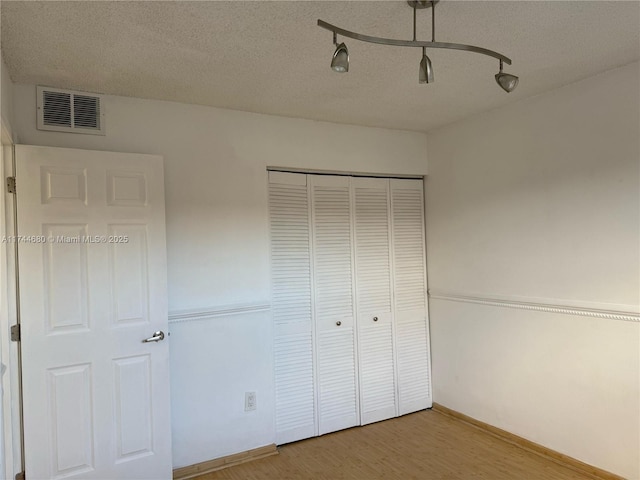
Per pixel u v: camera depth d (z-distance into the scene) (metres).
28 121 2.30
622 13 1.76
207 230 2.77
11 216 2.16
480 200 3.17
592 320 2.50
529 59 2.21
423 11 1.70
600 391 2.47
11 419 2.14
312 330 3.17
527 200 2.83
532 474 2.55
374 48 2.02
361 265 3.39
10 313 2.15
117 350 2.36
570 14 1.76
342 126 3.26
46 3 1.58
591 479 2.48
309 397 3.15
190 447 2.67
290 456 2.88
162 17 1.70
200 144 2.76
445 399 3.53
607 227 2.42
